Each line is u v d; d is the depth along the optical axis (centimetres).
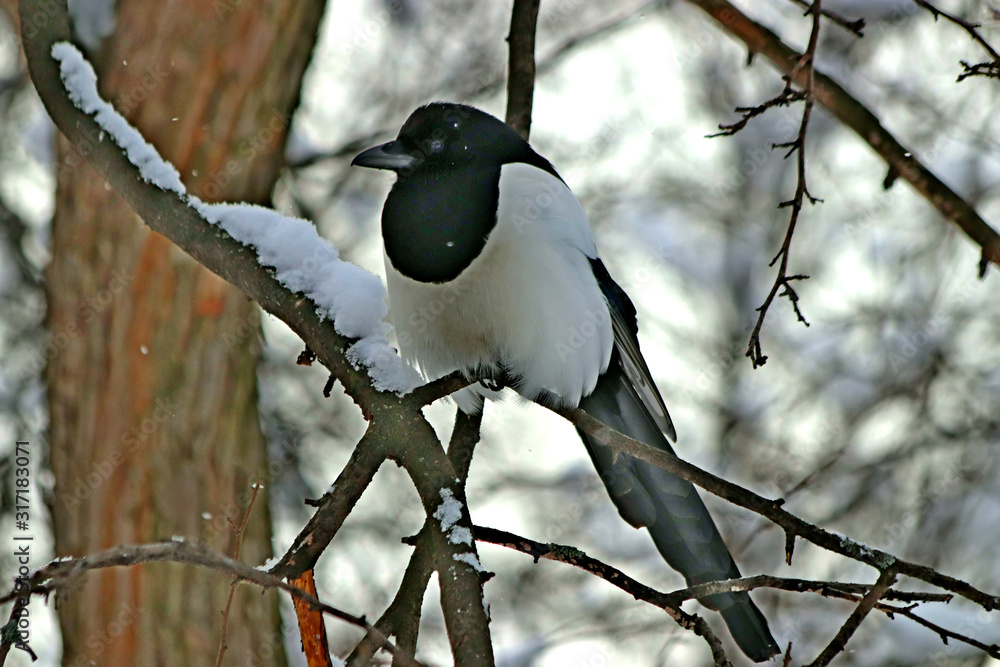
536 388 817
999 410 1387
